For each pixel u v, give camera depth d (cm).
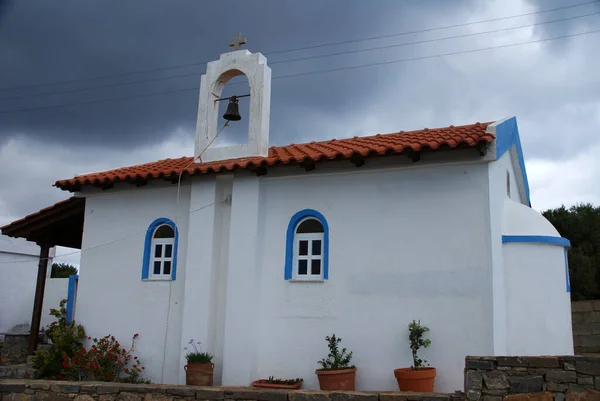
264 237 1159
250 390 876
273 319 1116
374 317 1034
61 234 1520
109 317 1281
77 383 983
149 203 1300
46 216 1399
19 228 1409
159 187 1291
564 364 701
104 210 1350
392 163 1060
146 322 1238
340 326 1059
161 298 1234
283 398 845
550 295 1002
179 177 1208
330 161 1088
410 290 1014
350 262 1073
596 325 1484
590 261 1931
